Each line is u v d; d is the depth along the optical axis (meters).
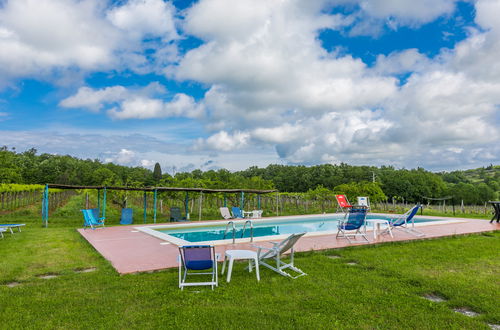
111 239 8.96
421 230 10.79
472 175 102.00
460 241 8.80
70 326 3.36
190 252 4.64
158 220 16.48
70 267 5.75
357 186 25.50
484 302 4.04
